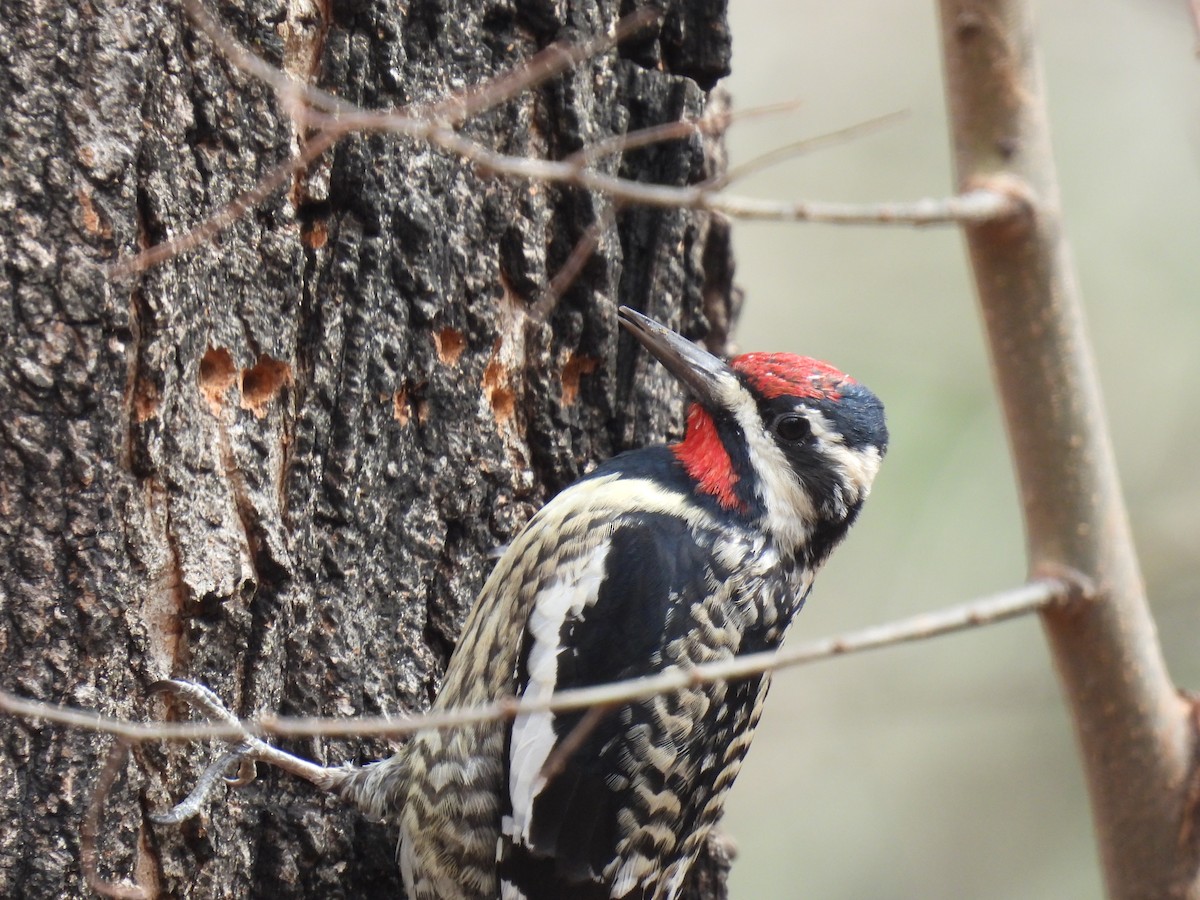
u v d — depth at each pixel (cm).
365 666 801
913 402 1543
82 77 674
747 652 855
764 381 885
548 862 805
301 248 760
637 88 902
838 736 1574
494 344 843
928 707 1452
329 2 773
